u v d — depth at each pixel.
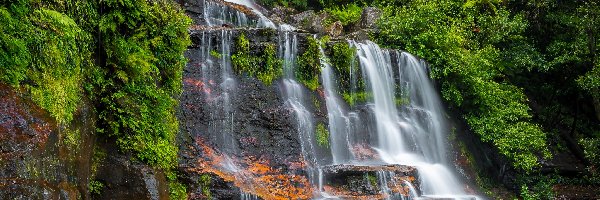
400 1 15.48
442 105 11.94
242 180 6.97
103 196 5.52
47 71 4.67
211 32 8.66
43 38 4.68
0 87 4.12
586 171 12.22
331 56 10.43
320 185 7.67
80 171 4.94
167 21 6.86
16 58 4.34
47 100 4.54
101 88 5.80
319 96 9.53
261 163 7.64
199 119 7.66
